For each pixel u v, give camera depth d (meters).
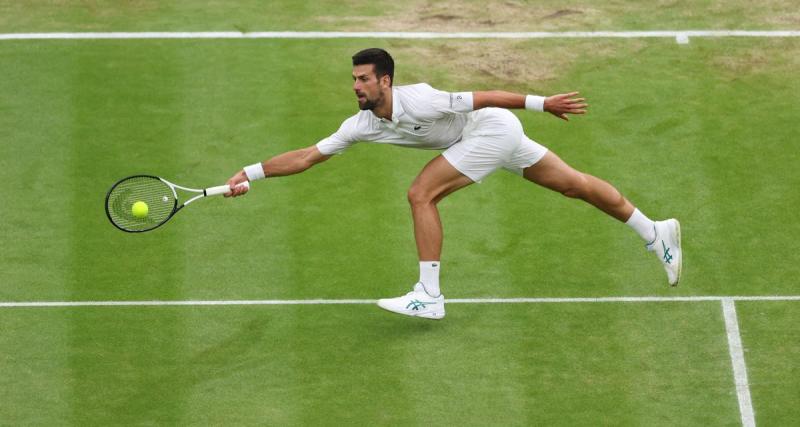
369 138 39.84
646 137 51.34
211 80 54.91
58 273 44.72
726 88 54.12
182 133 51.75
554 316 42.59
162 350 41.19
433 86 54.12
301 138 51.44
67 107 53.31
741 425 38.12
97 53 56.62
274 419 38.34
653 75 54.97
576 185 40.91
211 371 40.28
